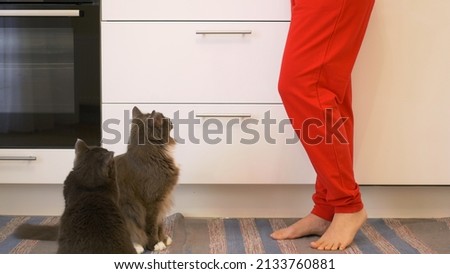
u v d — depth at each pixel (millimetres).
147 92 2215
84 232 1556
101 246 1547
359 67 2219
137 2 2172
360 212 1997
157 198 1932
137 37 2188
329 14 1825
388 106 2246
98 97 2217
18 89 2238
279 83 1934
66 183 1676
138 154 1904
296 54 1866
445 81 2238
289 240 2072
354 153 2273
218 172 2262
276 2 2176
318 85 1880
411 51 2221
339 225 1980
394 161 2277
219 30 2182
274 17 2184
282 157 2256
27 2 2182
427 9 2199
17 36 2203
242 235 2139
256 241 2062
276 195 2373
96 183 1638
